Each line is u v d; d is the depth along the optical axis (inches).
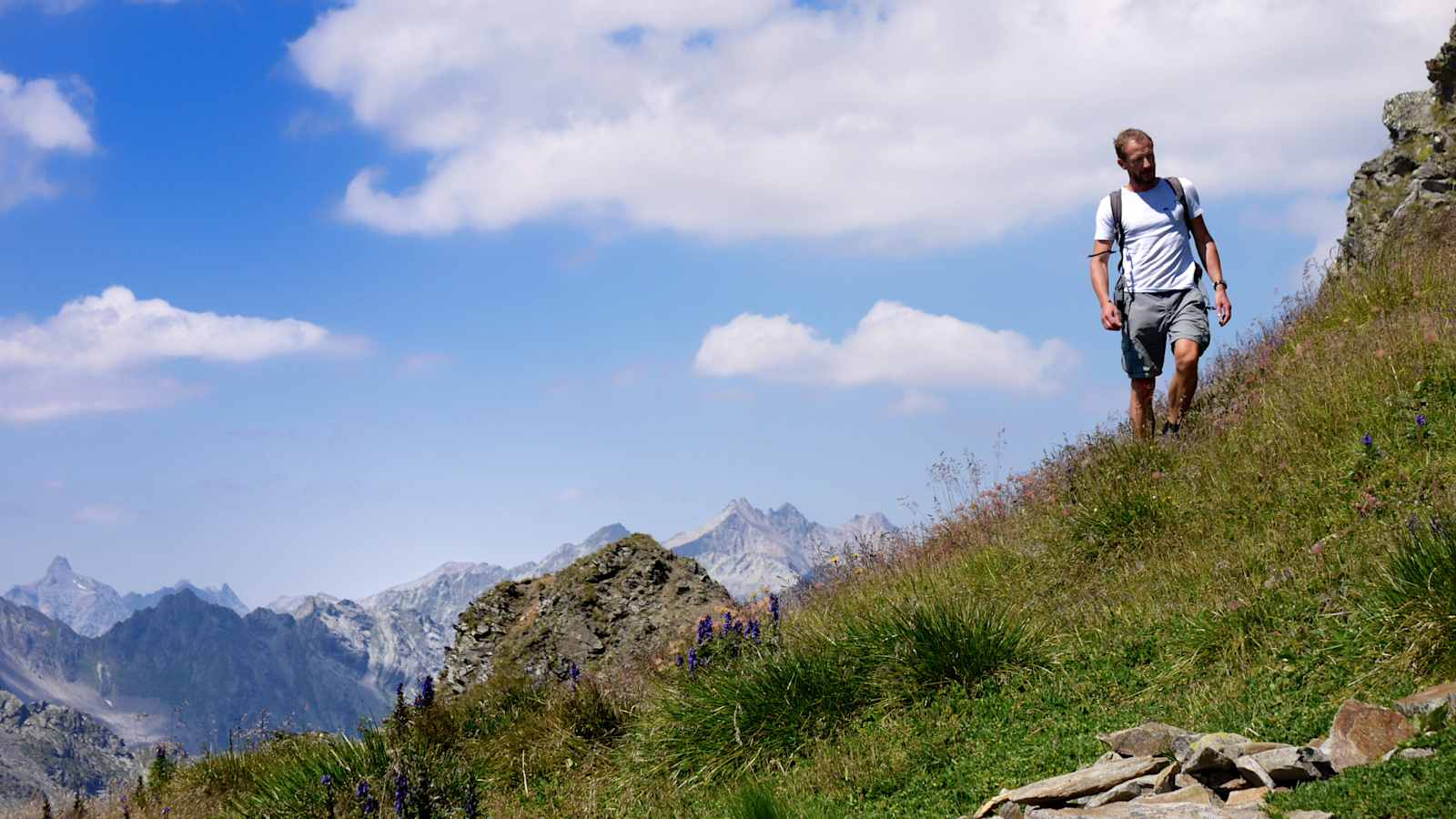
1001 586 348.2
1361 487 289.7
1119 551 329.7
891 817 217.8
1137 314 377.7
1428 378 324.2
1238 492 324.5
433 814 292.7
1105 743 214.5
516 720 374.3
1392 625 209.0
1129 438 399.9
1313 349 410.0
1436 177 539.2
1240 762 172.1
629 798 287.1
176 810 377.1
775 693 285.4
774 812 220.8
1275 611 243.6
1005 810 193.6
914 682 276.7
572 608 480.1
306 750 345.1
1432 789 140.3
